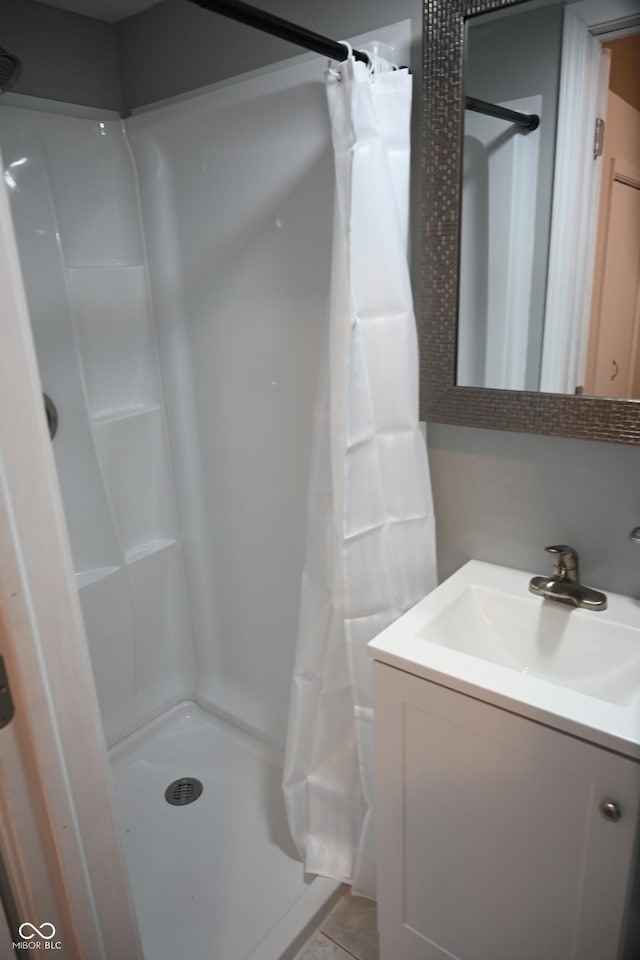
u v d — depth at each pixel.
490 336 1.27
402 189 1.23
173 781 1.93
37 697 0.76
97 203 1.75
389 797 1.25
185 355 1.89
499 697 1.02
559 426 1.23
